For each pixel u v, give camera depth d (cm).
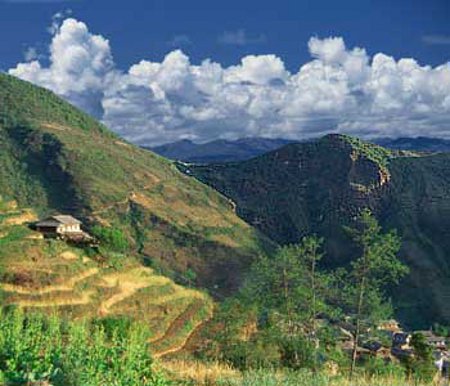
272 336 3622
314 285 3884
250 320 3931
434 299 16975
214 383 1552
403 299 17288
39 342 1284
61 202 17375
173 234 17200
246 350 3419
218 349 3722
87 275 7544
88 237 10000
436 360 5672
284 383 1638
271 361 3356
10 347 1209
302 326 3897
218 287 15538
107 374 1176
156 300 8038
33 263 6994
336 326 4244
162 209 18138
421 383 2084
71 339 1297
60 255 7544
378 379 1938
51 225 9719
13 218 9369
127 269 8625
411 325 15800
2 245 7062
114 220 17025
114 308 7300
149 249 16512
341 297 3778
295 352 3519
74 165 18250
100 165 18800
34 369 1118
